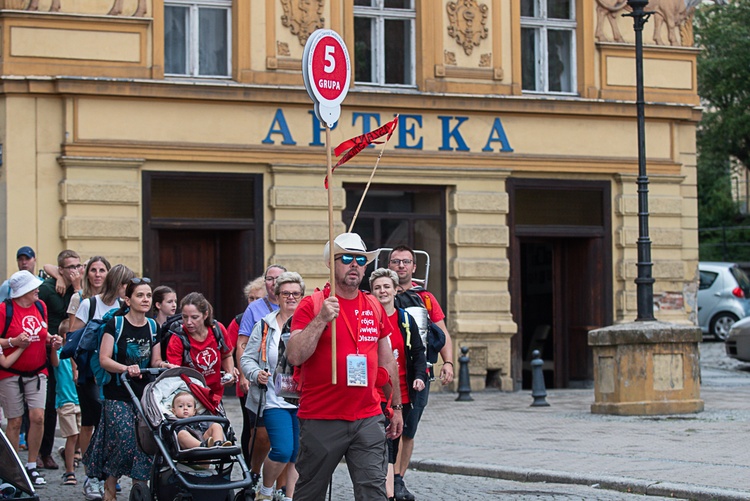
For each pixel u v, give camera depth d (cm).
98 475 1095
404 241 2220
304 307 826
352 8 2186
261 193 2128
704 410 1789
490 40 2264
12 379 1267
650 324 1759
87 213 2017
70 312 1340
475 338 2234
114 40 2038
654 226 2367
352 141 907
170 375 1022
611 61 2342
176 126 2069
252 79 2116
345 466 1411
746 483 1120
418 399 1110
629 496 1129
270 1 2128
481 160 2244
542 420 1727
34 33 1995
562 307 2384
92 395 1218
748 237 4709
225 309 2161
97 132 2023
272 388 1052
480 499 1135
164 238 2120
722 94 4372
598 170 2322
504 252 2264
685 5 2394
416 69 2228
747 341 2573
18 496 913
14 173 1986
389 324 867
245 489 964
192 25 2112
